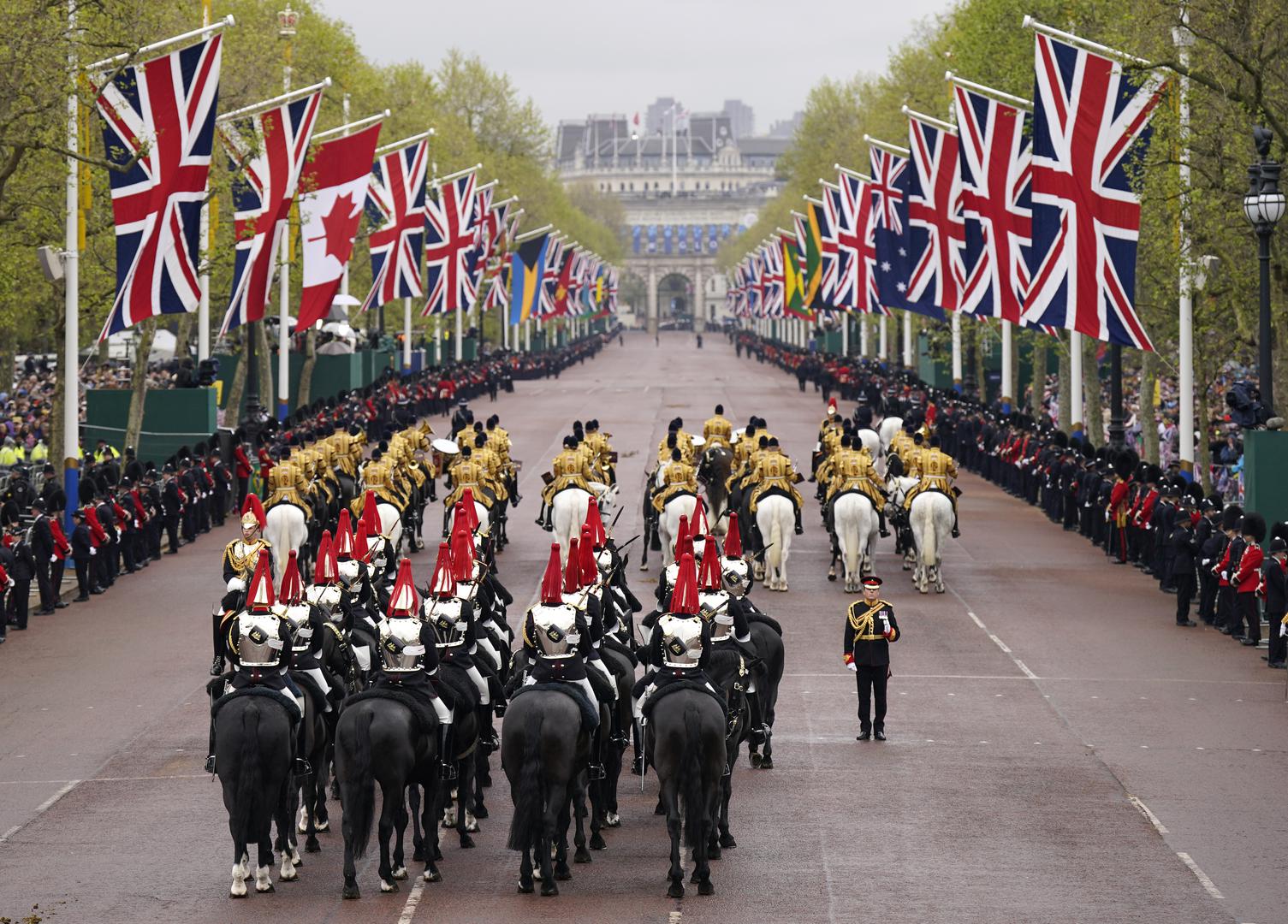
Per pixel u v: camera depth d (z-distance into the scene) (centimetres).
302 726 8438
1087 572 18100
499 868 8575
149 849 8900
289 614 8712
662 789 8325
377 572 10506
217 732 8056
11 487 18838
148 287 16388
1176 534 15100
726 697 8969
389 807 8012
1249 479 15025
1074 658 13662
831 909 7831
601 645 9125
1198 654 13800
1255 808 9550
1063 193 17362
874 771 10338
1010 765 10475
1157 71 17012
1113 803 9650
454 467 18038
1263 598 13800
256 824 7962
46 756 10806
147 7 17962
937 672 13162
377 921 7675
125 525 17562
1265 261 15150
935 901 7944
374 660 9000
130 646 14225
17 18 14762
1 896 8131
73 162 17212
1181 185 17362
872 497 16712
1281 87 16250
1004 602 16188
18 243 18900
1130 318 17338
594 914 7769
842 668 13250
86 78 16212
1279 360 17825
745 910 7812
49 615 15675
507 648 9938
